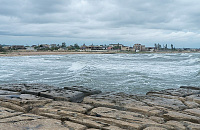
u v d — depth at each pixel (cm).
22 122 352
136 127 350
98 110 461
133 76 1755
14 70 2420
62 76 1809
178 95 697
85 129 336
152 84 1389
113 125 369
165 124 389
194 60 3794
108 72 2030
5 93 631
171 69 2345
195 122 419
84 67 2516
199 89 871
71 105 507
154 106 527
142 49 19700
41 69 2505
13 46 15238
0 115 388
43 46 18625
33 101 516
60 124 351
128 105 518
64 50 16712
